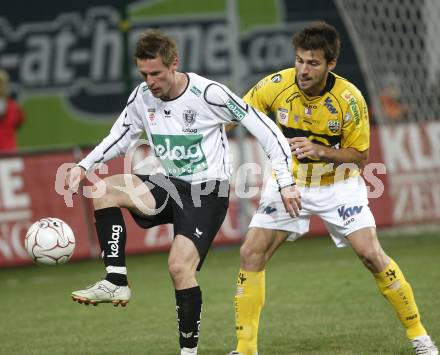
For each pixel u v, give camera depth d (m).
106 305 28.22
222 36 52.16
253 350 18.98
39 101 51.69
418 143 43.12
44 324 25.52
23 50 51.88
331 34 18.00
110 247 17.17
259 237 18.97
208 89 17.33
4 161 38.88
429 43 45.34
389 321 22.94
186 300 17.12
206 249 17.47
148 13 52.09
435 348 18.83
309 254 37.97
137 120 18.14
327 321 23.39
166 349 21.02
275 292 28.59
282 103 19.30
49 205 39.12
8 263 38.84
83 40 51.97
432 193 43.06
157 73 16.64
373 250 18.67
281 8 51.44
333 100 18.81
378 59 46.16
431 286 27.92
